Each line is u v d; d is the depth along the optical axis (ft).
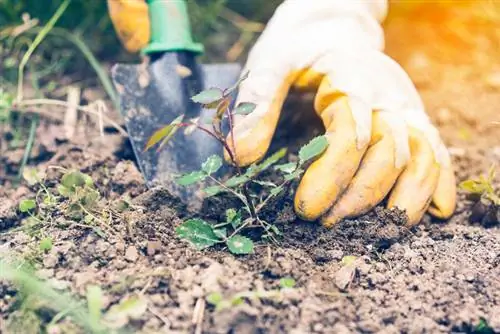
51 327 1.46
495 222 1.79
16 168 1.92
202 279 1.52
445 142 2.07
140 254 1.60
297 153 1.89
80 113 2.06
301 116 1.94
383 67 1.79
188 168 1.79
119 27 1.97
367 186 1.66
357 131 1.66
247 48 2.44
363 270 1.58
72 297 1.51
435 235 1.73
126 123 1.84
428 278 1.59
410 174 1.70
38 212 1.73
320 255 1.61
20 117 2.04
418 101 1.81
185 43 1.89
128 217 1.67
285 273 1.55
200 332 1.44
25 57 2.11
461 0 2.44
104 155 1.88
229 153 1.62
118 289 1.51
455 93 2.27
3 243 1.67
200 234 1.61
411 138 1.73
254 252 1.60
